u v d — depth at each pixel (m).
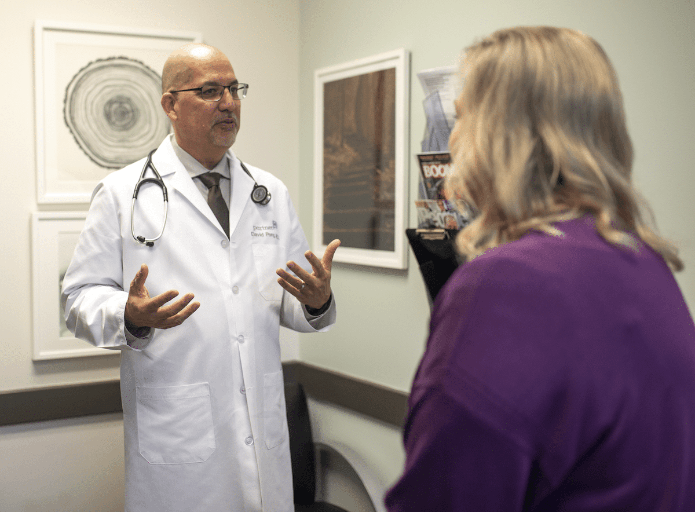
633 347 0.58
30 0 2.28
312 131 2.67
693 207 1.32
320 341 2.65
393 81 2.17
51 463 2.34
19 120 2.28
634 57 1.44
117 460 2.44
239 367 1.59
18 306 2.29
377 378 2.33
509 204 0.64
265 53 2.67
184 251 1.60
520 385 0.57
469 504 0.57
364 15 2.34
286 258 1.77
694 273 1.32
